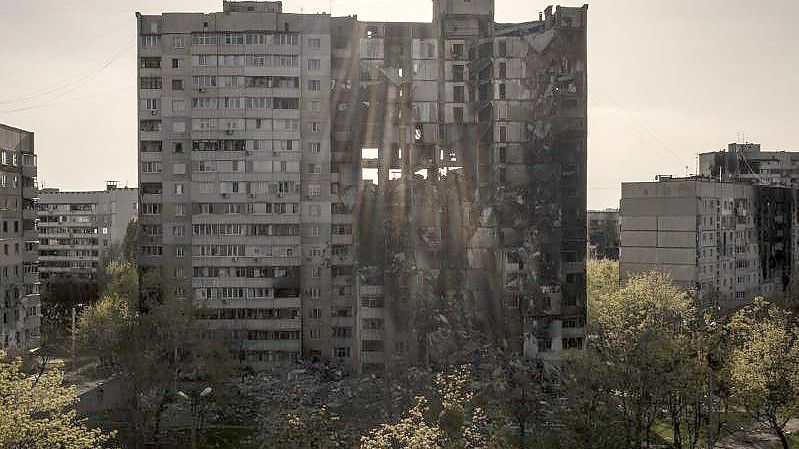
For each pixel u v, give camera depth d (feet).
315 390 316.40
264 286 355.77
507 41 354.54
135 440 254.68
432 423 226.58
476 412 211.41
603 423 210.79
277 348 355.56
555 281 345.51
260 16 357.41
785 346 220.43
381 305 352.49
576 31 351.05
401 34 364.99
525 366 331.98
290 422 189.26
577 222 349.00
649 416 220.64
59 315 492.13
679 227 458.91
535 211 350.43
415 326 349.82
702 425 238.68
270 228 357.41
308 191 362.33
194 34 356.18
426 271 355.97
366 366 349.41
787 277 565.12
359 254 356.18
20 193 401.90
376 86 363.76
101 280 595.06
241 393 319.06
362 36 363.97
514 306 348.38
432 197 360.07
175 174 361.92
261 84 357.61
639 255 476.95
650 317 306.96
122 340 299.17
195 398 276.21
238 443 258.78
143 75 361.30
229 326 354.54
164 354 289.33
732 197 499.51
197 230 355.56
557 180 348.38
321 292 363.35
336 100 365.81
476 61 361.92
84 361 392.88
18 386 160.86
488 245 355.77
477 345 347.77
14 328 391.24
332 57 366.02
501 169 352.90
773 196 548.31
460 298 355.77
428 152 362.53
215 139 356.59
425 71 363.76
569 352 297.94
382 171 361.30
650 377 207.10
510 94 353.92
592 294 431.84
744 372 216.13
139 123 361.51
